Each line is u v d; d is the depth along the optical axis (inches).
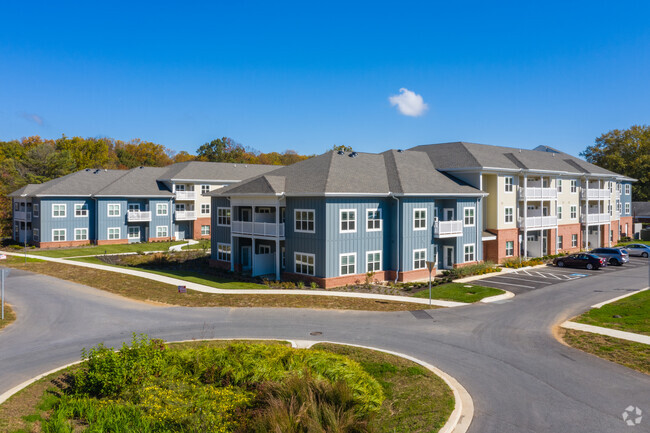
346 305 1014.4
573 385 561.3
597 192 2124.8
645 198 3272.6
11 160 2950.3
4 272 902.4
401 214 1317.7
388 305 1013.8
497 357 671.8
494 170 1593.3
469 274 1403.8
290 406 443.8
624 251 1627.7
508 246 1689.2
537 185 1833.2
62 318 904.9
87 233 2149.4
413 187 1349.7
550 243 1861.5
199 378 572.4
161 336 787.4
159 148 4911.4
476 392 546.6
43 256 1765.5
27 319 896.3
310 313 948.6
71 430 438.9
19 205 2272.4
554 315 916.0
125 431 436.5
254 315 932.6
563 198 1967.3
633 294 1082.7
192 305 1016.9
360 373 569.6
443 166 1642.5
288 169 1472.7
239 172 2652.6
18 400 511.2
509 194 1691.7
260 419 428.8
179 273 1464.1
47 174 3046.3
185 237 2452.0
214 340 754.8
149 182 2386.8
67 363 650.2
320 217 1219.9
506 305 1010.7
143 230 2295.8
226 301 1051.3
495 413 490.6
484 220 1675.7
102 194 2119.8
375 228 1314.0
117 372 528.7
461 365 639.1
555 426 458.9
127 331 818.2
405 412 500.7
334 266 1226.6
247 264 1517.0
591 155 3403.1
